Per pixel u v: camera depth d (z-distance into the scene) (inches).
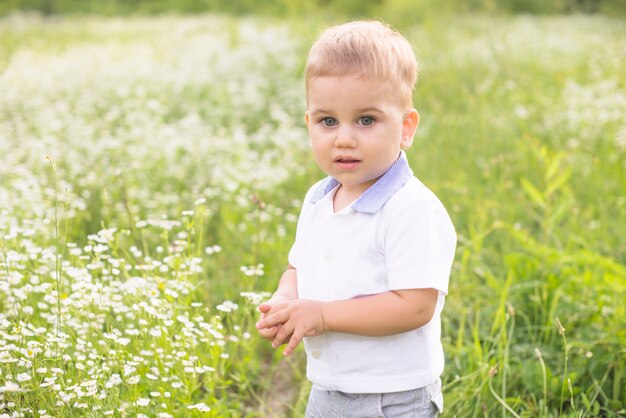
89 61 414.0
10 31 629.6
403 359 82.1
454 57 398.0
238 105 311.3
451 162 224.4
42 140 245.8
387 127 79.9
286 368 140.6
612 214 192.9
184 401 107.9
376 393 82.8
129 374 104.9
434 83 336.8
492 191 200.2
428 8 562.3
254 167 223.0
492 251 165.3
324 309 80.7
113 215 188.1
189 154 235.0
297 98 323.6
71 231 167.6
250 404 130.2
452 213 187.3
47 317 114.2
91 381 98.0
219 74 371.6
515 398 114.0
